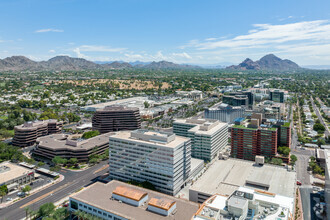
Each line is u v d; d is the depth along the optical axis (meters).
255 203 140.38
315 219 185.12
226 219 130.75
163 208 158.75
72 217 183.75
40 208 181.62
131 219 153.12
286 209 142.00
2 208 196.62
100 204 170.38
